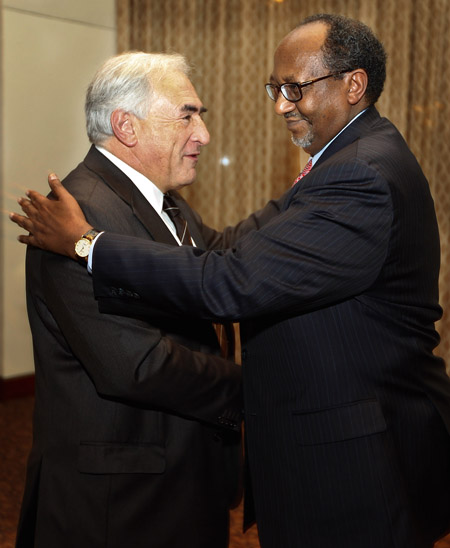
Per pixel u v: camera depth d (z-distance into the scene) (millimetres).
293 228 1348
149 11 4691
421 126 3785
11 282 4387
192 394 1484
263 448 1496
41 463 1545
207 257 1376
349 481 1387
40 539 1511
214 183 4660
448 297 3766
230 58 4516
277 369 1467
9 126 4242
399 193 1361
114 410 1498
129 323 1436
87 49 4590
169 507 1534
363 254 1338
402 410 1439
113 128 1578
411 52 3809
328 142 1542
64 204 1452
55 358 1557
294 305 1359
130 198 1562
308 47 1452
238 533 2713
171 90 1582
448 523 1560
